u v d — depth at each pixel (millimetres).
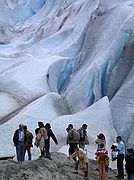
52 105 36719
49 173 19562
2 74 42969
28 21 75062
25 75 42906
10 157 30672
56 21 60531
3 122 34562
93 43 46438
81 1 61125
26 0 83812
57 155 23766
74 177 20172
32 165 19781
